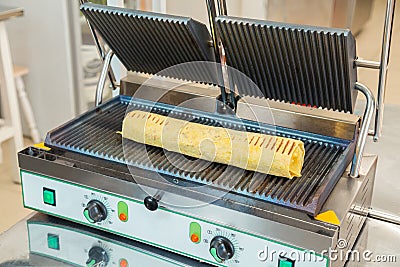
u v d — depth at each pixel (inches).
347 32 36.4
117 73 66.6
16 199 109.0
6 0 119.6
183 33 43.4
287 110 48.5
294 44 39.6
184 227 39.9
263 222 36.3
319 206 36.4
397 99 69.7
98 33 49.3
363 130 41.6
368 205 47.8
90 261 42.2
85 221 44.6
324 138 46.9
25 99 120.2
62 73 122.4
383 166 59.9
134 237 42.8
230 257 38.5
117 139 46.6
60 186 44.3
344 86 41.8
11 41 124.0
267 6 72.0
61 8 115.4
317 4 69.2
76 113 128.1
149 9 74.9
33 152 45.4
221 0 41.6
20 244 44.6
